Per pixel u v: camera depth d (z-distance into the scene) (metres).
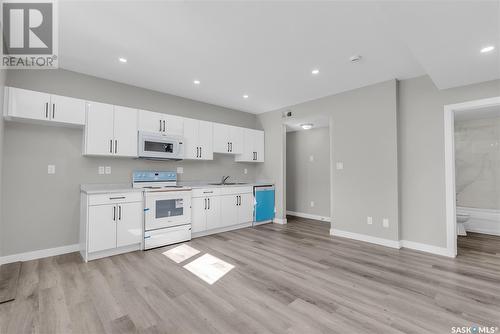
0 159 2.59
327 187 5.64
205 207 4.08
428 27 1.95
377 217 3.66
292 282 2.36
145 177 3.85
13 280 2.34
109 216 3.04
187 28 2.31
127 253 3.18
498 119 4.45
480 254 3.22
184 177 4.42
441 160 3.24
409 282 2.37
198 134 4.28
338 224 4.12
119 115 3.39
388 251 3.31
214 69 3.24
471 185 4.71
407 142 3.53
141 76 3.48
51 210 3.12
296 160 6.33
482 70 2.69
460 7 1.70
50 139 3.12
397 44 2.57
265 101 4.67
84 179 3.36
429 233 3.30
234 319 1.77
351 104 4.00
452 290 2.21
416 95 3.46
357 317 1.79
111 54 2.83
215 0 1.92
